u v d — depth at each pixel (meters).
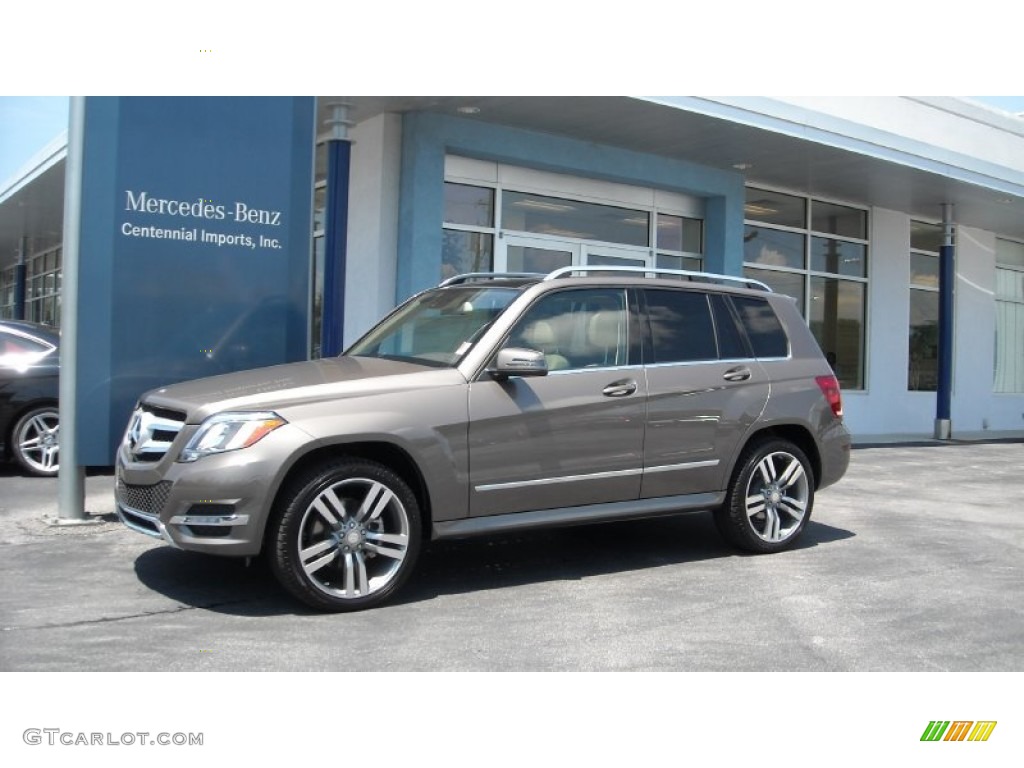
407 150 11.09
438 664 4.25
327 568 4.99
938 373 16.70
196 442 4.75
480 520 5.28
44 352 9.05
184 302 7.06
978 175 14.60
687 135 12.09
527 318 5.57
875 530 7.50
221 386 5.20
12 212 17.58
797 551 6.64
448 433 5.12
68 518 6.84
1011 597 5.52
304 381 5.13
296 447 4.71
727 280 6.77
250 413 4.77
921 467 12.13
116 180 6.82
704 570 6.04
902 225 17.30
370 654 4.34
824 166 13.69
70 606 4.96
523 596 5.37
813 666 4.33
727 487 6.25
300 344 7.50
